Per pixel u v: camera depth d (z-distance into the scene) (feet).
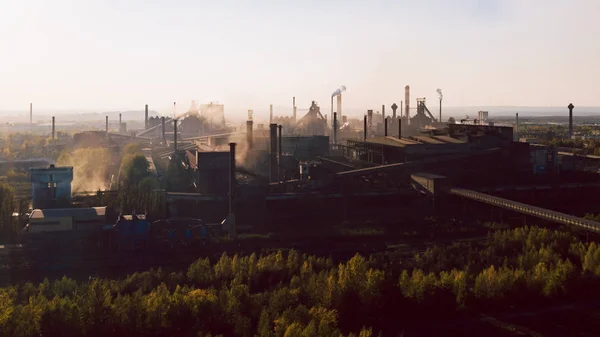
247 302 230.07
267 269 267.39
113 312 214.69
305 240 350.64
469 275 256.32
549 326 229.04
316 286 237.66
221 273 264.52
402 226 379.35
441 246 323.57
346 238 355.36
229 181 427.33
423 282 239.91
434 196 412.98
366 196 424.87
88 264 302.25
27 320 206.18
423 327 228.63
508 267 275.59
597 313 239.91
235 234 355.15
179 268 293.64
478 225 380.17
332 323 210.38
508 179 484.74
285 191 437.58
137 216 339.77
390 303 236.02
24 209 384.27
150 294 228.22
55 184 405.80
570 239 303.68
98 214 342.44
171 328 214.28
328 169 488.44
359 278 243.60
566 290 251.39
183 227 341.82
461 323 232.32
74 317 208.95
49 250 319.06
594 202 457.27
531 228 321.11
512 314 240.32
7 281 276.41
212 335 211.61
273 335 200.95
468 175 478.59
